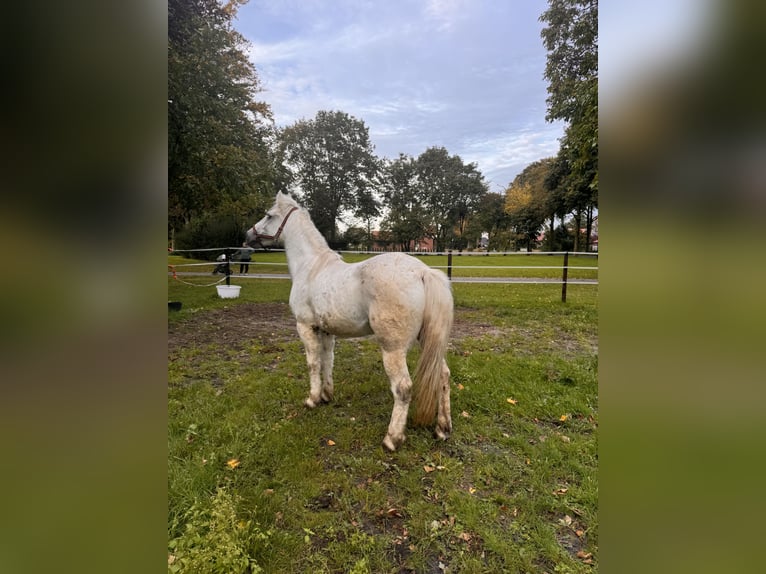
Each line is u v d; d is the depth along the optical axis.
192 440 2.60
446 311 2.32
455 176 42.62
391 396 3.32
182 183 7.47
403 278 2.28
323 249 3.02
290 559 1.67
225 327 5.83
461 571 1.61
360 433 2.68
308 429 2.72
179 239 19.19
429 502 2.02
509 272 13.93
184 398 3.26
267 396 3.27
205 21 7.20
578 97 7.46
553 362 3.96
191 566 1.45
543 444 2.51
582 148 7.61
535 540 1.76
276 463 2.34
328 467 2.32
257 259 18.59
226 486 2.06
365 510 1.96
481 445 2.54
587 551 1.71
